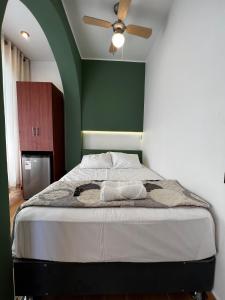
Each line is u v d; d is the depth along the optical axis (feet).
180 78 6.30
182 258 4.01
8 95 10.43
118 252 3.90
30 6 6.15
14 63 10.67
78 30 8.66
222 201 4.06
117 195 4.57
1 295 3.37
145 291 4.09
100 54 11.10
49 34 7.71
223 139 4.04
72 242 3.85
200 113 5.00
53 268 3.89
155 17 7.67
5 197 3.47
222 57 4.08
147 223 3.92
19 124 9.96
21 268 3.85
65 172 12.12
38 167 10.14
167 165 7.62
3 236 3.40
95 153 12.16
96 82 11.87
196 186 5.22
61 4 6.84
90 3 6.96
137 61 11.85
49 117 9.98
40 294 3.96
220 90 4.15
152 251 3.93
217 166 4.24
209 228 4.05
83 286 3.99
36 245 3.86
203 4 4.84
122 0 5.64
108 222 3.87
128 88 12.02
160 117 8.54
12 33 9.50
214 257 4.11
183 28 6.05
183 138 6.07
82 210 4.14
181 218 4.00
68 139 11.88
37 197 4.73
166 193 5.12
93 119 12.09
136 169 9.89
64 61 9.61
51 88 9.84
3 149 3.40
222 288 3.98
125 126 12.26
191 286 4.09
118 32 6.85
